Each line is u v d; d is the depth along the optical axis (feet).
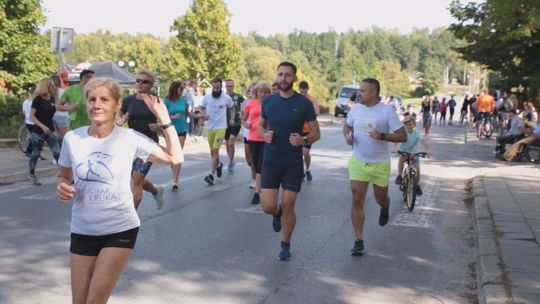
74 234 13.50
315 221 31.32
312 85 255.91
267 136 22.88
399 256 24.94
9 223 28.71
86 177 13.26
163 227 28.78
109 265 13.16
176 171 39.45
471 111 132.98
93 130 13.62
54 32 53.83
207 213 32.35
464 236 28.81
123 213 13.43
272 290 20.20
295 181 23.12
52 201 34.27
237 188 40.75
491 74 136.15
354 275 22.15
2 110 74.54
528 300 18.10
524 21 45.93
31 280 20.44
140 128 29.07
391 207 35.83
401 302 19.42
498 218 30.53
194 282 20.79
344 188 42.19
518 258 22.80
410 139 35.58
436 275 22.45
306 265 23.24
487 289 19.16
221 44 173.99
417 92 472.85
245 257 24.08
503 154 65.31
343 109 159.94
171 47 181.88
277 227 24.99
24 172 42.04
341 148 73.56
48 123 39.93
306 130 33.04
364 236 28.27
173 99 38.45
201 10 171.53
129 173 13.58
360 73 374.63
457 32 107.24
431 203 37.50
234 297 19.39
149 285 20.30
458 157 67.10
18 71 94.12
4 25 89.97
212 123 42.52
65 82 55.36
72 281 13.53
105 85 13.44
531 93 95.50
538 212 32.24
